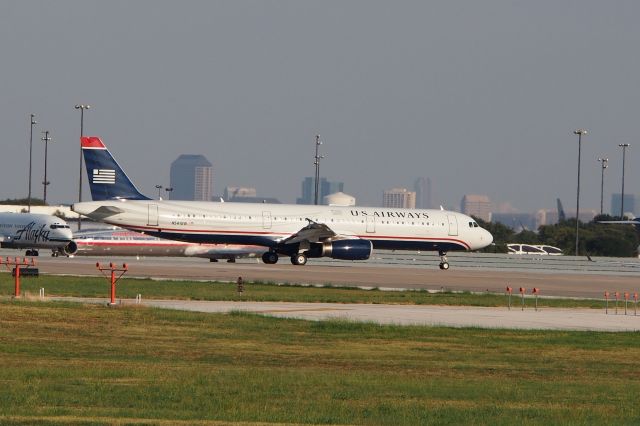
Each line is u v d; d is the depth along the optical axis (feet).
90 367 284.20
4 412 215.51
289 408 229.04
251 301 539.70
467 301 578.25
